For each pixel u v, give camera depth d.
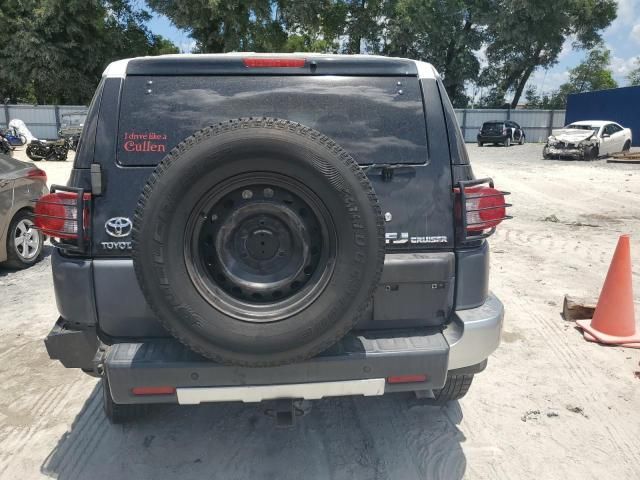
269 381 2.58
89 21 36.88
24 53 35.50
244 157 2.34
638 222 10.20
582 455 3.26
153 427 3.50
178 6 30.98
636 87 30.33
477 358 2.84
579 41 46.06
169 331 2.40
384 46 42.28
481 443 3.36
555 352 4.63
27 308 5.68
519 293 6.13
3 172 6.88
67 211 2.70
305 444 3.33
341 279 2.40
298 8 33.06
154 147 2.76
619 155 20.92
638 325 5.14
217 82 2.84
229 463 3.15
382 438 3.40
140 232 2.33
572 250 8.10
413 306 2.84
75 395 3.92
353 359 2.60
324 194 2.37
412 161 2.86
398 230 2.83
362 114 2.87
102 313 2.73
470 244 2.91
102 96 2.78
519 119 40.44
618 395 3.94
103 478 3.03
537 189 14.43
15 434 3.44
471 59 44.22
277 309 2.43
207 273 2.47
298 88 2.86
